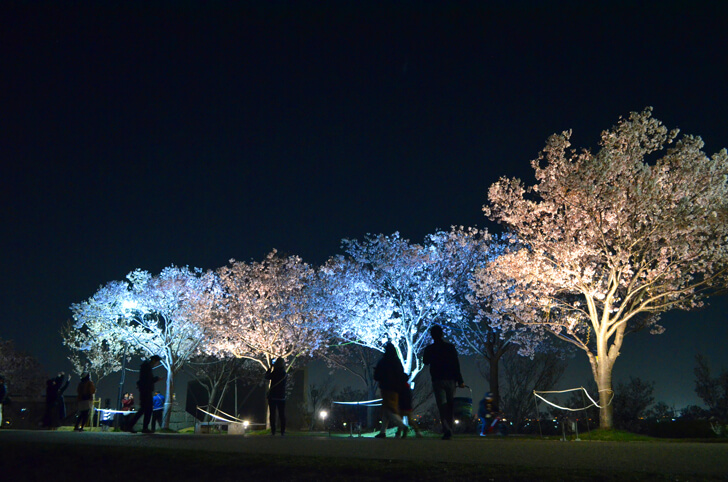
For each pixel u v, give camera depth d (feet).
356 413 137.39
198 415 159.84
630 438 59.93
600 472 18.29
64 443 31.32
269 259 133.08
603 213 75.72
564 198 78.48
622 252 73.26
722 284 75.05
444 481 17.88
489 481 17.57
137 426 115.03
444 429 37.68
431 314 117.70
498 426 73.46
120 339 140.56
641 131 75.56
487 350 117.80
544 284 80.02
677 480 16.97
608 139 77.87
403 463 21.11
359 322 115.96
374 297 118.83
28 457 25.35
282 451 26.58
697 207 73.77
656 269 74.28
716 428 62.80
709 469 19.19
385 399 40.47
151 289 139.64
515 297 84.89
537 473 18.24
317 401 143.54
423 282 118.93
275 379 51.26
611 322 74.90
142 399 49.14
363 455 24.50
